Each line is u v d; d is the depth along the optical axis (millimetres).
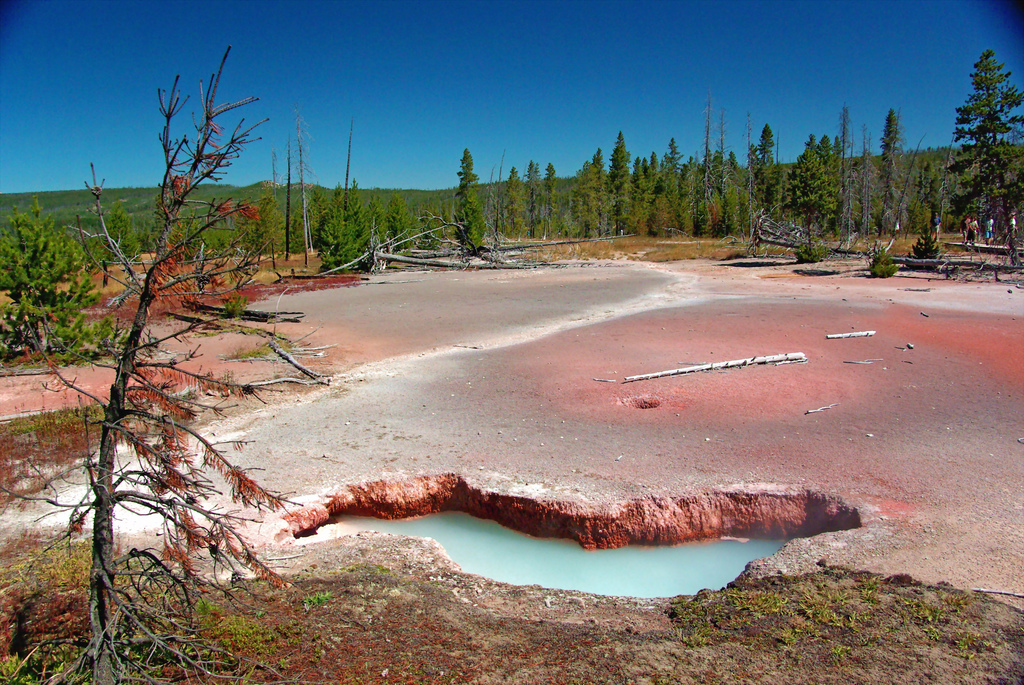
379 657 4785
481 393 12836
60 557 6438
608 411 11445
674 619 5492
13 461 9438
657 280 31250
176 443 4176
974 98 35281
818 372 13523
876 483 8117
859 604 5348
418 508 8688
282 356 14773
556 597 6070
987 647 4629
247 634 4996
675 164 95188
